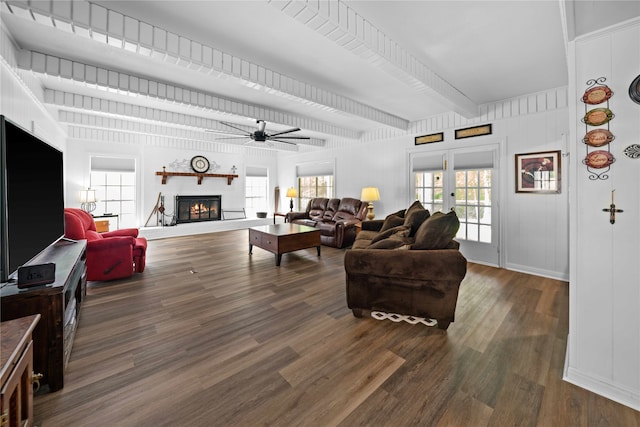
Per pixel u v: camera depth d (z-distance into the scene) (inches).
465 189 173.2
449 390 60.0
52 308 58.2
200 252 190.7
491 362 69.9
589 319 60.7
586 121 59.6
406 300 89.1
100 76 115.5
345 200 241.4
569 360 63.7
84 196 201.0
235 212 310.5
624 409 54.4
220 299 109.7
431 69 116.3
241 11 80.5
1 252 51.8
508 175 154.6
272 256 180.4
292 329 86.6
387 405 55.9
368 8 77.4
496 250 160.7
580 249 61.6
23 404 40.9
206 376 64.4
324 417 52.9
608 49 56.7
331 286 124.8
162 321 91.2
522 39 94.0
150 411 53.9
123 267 130.6
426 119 190.9
